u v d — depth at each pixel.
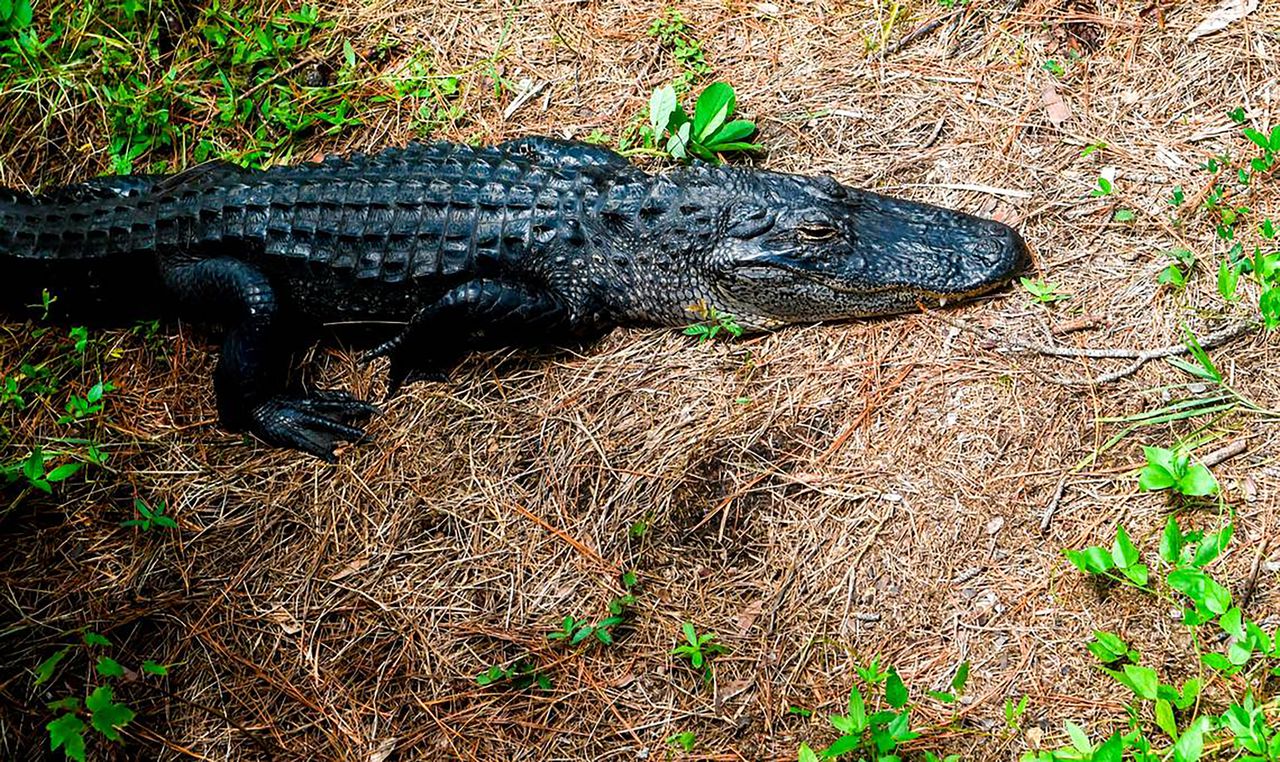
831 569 4.07
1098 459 4.11
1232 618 3.49
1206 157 4.85
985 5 5.54
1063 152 5.02
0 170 5.52
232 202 4.89
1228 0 5.28
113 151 5.60
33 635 4.18
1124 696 3.66
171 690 4.08
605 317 4.86
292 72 5.85
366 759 3.90
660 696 3.93
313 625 4.19
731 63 5.68
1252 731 3.36
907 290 4.54
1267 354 4.21
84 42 5.83
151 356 5.00
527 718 3.93
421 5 6.05
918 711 3.75
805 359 4.60
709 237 4.67
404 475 4.51
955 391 4.34
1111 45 5.30
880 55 5.54
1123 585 3.84
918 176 5.11
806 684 3.87
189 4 5.98
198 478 4.60
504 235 4.79
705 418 4.45
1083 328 4.43
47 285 5.06
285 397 4.79
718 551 4.17
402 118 5.72
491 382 4.73
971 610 3.92
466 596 4.21
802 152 5.29
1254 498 3.92
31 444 4.71
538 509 4.35
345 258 4.84
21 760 3.94
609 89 5.67
